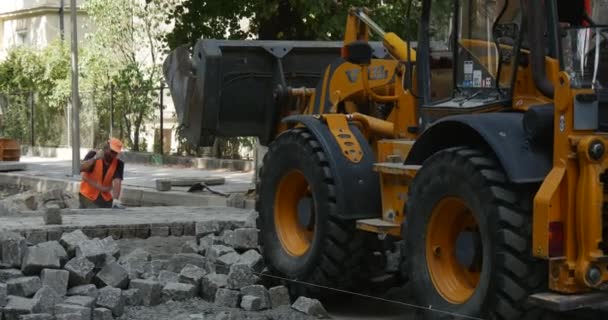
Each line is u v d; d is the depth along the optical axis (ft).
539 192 25.17
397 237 30.63
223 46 39.75
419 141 28.63
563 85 25.16
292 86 40.55
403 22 55.16
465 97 29.14
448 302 27.48
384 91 33.32
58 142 108.78
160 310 31.09
